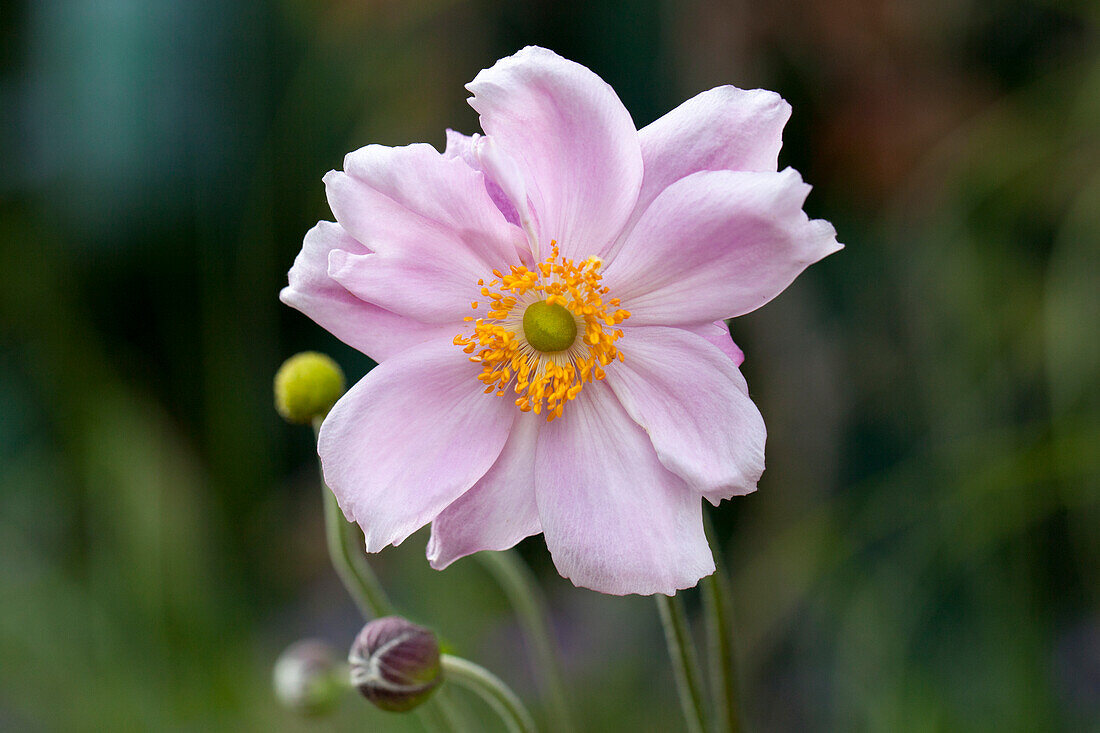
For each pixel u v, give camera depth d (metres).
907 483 0.64
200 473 0.73
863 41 0.73
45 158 0.83
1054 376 0.56
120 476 0.68
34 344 0.77
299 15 0.79
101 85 0.81
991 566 0.57
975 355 0.61
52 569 0.69
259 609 0.71
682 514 0.42
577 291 0.42
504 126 0.42
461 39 0.79
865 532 0.64
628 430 0.42
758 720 0.67
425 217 0.42
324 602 0.76
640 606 0.71
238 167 0.78
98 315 0.81
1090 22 0.70
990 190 0.63
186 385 0.81
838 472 0.73
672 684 0.67
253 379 0.74
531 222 0.42
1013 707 0.56
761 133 0.42
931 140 0.74
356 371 0.83
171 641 0.64
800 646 0.68
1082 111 0.61
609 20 0.77
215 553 0.68
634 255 0.42
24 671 0.64
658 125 0.42
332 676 0.48
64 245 0.81
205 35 0.79
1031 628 0.56
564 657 0.68
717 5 0.73
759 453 0.41
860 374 0.73
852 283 0.74
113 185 0.81
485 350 0.42
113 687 0.62
